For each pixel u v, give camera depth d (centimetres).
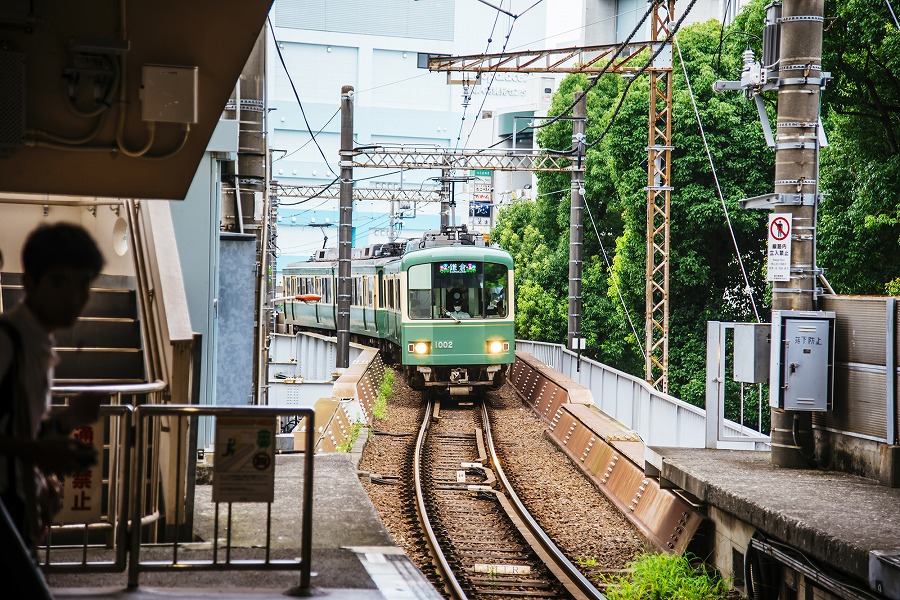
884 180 1744
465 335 2222
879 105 1839
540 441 1792
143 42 568
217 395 1098
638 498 1149
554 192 3406
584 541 1070
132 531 512
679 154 2581
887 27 1669
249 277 1109
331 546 658
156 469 628
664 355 2298
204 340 946
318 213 6650
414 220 6844
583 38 4850
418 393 2539
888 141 1848
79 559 580
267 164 1295
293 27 6756
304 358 3231
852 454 920
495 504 1294
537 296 3466
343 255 2369
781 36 1018
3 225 970
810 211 1008
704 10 3803
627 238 2780
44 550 605
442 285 2230
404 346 2220
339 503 812
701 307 2753
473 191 4781
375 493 1321
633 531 1095
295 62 6794
